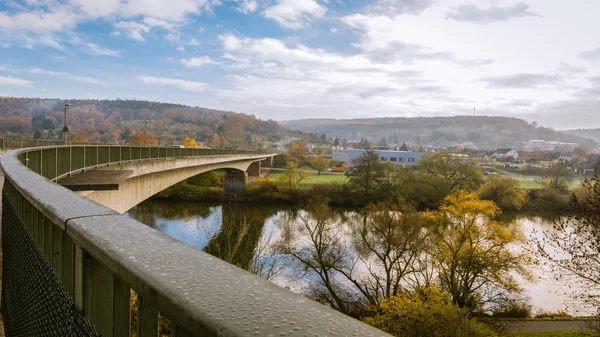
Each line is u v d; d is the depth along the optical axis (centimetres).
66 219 136
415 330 1731
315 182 6888
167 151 2392
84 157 1209
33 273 197
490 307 2395
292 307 69
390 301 1834
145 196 1944
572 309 2331
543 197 5969
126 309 116
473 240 2388
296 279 2428
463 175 5794
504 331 2047
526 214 5381
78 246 135
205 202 5975
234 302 71
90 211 150
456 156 5841
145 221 4316
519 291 2286
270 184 6088
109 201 1287
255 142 19425
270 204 5903
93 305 130
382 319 1839
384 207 2745
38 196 182
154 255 97
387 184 5822
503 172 10969
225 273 87
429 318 1720
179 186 6181
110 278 122
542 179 8406
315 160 10062
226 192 6050
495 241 2317
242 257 1933
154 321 92
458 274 2395
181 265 90
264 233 3534
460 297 2298
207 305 69
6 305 312
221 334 60
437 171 5825
